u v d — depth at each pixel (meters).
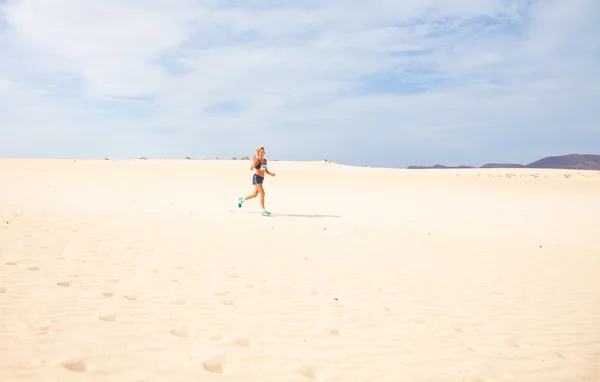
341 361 3.78
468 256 9.10
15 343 3.68
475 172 59.47
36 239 8.56
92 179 31.98
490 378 3.59
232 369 3.50
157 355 3.65
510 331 4.77
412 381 3.46
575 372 3.79
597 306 5.83
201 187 28.75
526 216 17.59
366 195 27.08
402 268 7.71
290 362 3.70
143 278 6.16
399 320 4.96
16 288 5.30
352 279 6.77
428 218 16.05
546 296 6.26
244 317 4.77
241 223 12.66
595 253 9.85
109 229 10.38
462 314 5.29
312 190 30.06
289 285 6.24
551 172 59.09
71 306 4.76
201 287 5.87
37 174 33.97
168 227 11.20
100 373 3.25
